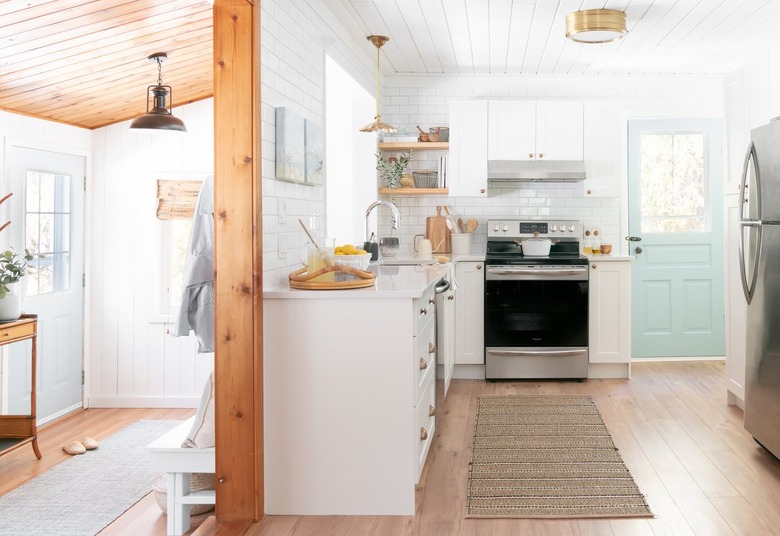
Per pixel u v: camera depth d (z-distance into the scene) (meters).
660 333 6.01
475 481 3.16
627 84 5.85
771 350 3.29
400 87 5.84
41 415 4.46
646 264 6.00
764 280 3.36
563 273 5.21
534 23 4.28
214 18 2.68
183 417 4.64
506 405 4.53
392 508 2.79
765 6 3.95
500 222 5.71
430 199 5.89
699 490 3.01
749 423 3.57
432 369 3.45
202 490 2.87
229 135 2.69
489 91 5.84
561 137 5.47
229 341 2.71
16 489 3.26
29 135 4.28
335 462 2.80
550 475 3.22
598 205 5.88
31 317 3.80
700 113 5.85
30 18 2.91
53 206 4.55
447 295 4.46
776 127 3.23
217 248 2.70
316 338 2.79
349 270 2.97
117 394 4.95
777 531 2.59
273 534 2.61
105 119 4.79
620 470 3.27
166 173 4.89
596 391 4.93
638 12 4.06
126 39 3.39
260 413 2.76
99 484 3.33
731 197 4.33
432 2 3.85
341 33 4.26
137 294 4.93
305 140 3.40
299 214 3.42
